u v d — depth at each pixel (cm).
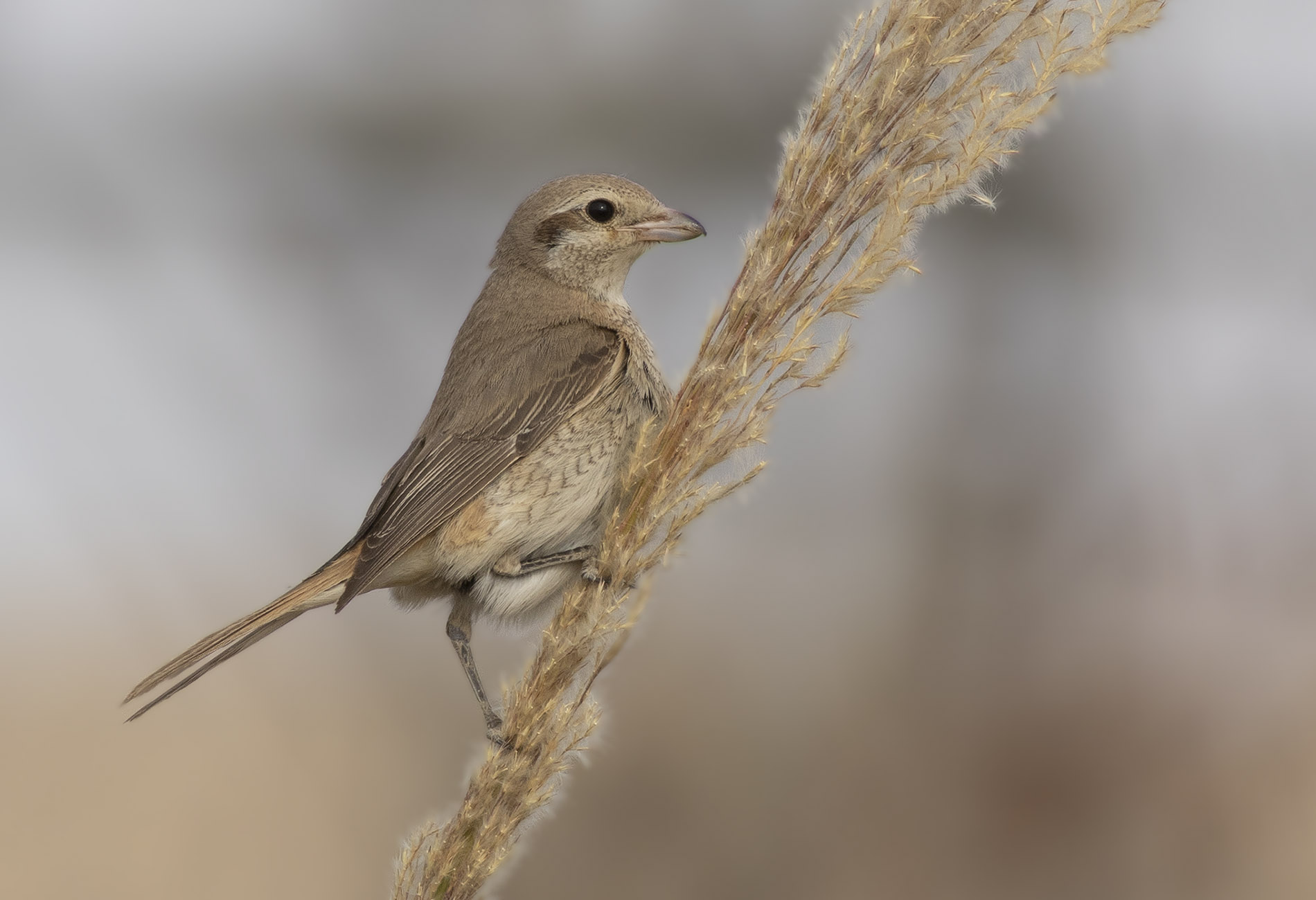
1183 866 1194
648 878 1250
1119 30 535
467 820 584
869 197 570
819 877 1240
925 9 559
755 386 582
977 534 1669
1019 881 1220
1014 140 547
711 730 1364
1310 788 1226
